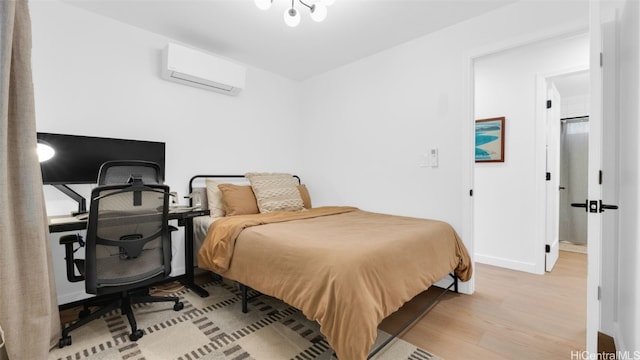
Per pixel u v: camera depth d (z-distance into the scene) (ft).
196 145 9.59
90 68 7.52
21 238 4.16
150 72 8.57
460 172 7.90
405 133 9.09
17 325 4.07
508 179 9.93
